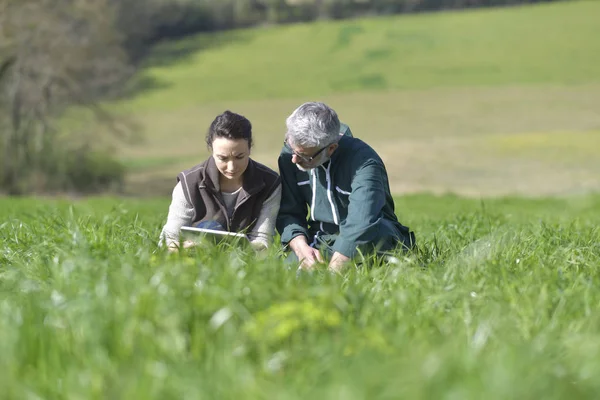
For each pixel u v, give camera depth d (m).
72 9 39.38
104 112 42.03
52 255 5.80
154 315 3.80
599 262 6.40
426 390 3.02
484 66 95.69
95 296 4.17
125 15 51.34
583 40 103.38
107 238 6.63
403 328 4.07
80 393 3.15
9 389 3.18
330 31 118.94
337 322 3.94
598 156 51.75
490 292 4.90
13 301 4.54
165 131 75.31
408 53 104.44
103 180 43.88
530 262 6.11
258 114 81.06
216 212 6.78
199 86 96.62
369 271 5.89
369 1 130.38
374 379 3.12
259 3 129.62
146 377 3.19
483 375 3.18
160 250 5.58
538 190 42.16
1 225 7.90
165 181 49.84
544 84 85.06
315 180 6.78
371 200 6.45
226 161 6.45
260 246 6.61
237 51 114.19
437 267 5.87
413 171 49.41
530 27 111.62
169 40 122.56
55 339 3.70
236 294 4.23
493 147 56.59
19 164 39.62
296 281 4.93
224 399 3.10
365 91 88.31
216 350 3.62
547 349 3.82
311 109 6.35
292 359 3.56
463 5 129.25
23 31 37.91
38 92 38.38
